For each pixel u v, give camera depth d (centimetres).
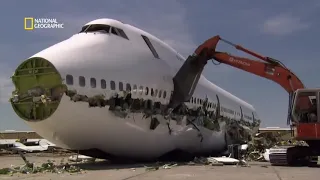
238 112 4178
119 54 2184
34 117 1900
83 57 1998
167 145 2508
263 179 1434
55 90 1870
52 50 1962
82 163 2375
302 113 2222
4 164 2523
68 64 1908
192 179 1430
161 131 2398
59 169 1870
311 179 1433
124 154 2286
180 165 2214
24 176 1573
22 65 1936
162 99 2411
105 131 2055
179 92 2550
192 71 2636
